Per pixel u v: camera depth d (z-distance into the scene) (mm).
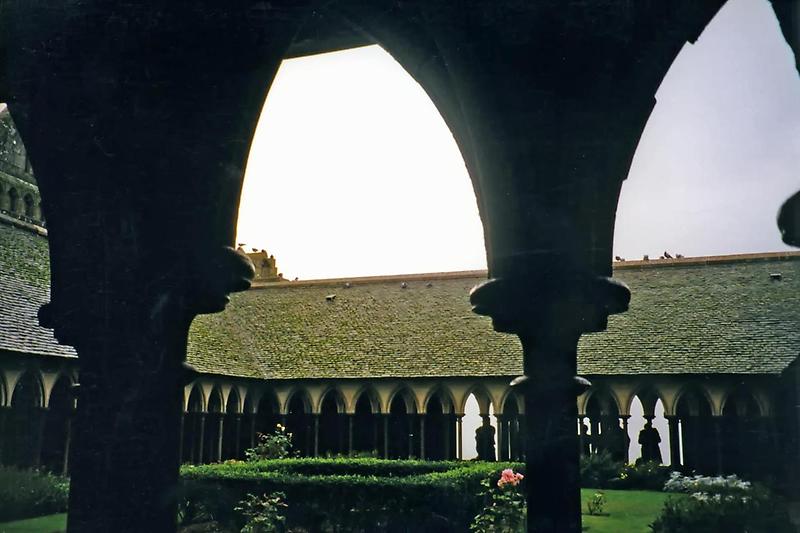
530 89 4395
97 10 4977
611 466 21297
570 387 4438
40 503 13992
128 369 4961
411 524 12656
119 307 5000
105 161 5059
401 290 30969
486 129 4445
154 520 4840
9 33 5164
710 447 23703
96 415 4949
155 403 4941
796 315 23609
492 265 4668
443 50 4473
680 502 13141
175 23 4871
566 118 4402
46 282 22016
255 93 4988
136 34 4934
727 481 18469
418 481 12867
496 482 14477
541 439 4438
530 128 4398
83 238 5094
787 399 21422
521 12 4344
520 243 4438
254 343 29391
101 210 5051
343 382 26750
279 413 27344
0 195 23406
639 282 27297
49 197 5152
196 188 5004
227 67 4938
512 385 4555
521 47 4359
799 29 4031
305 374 27172
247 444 27016
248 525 12578
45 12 5070
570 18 4332
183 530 13188
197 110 4992
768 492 14695
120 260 5023
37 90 5125
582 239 4426
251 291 32906
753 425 22109
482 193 4711
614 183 4566
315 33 5977
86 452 4934
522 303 4410
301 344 28922
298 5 4891
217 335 27938
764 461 21375
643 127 4609
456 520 12781
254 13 4859
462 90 4477
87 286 5059
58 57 5078
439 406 28094
